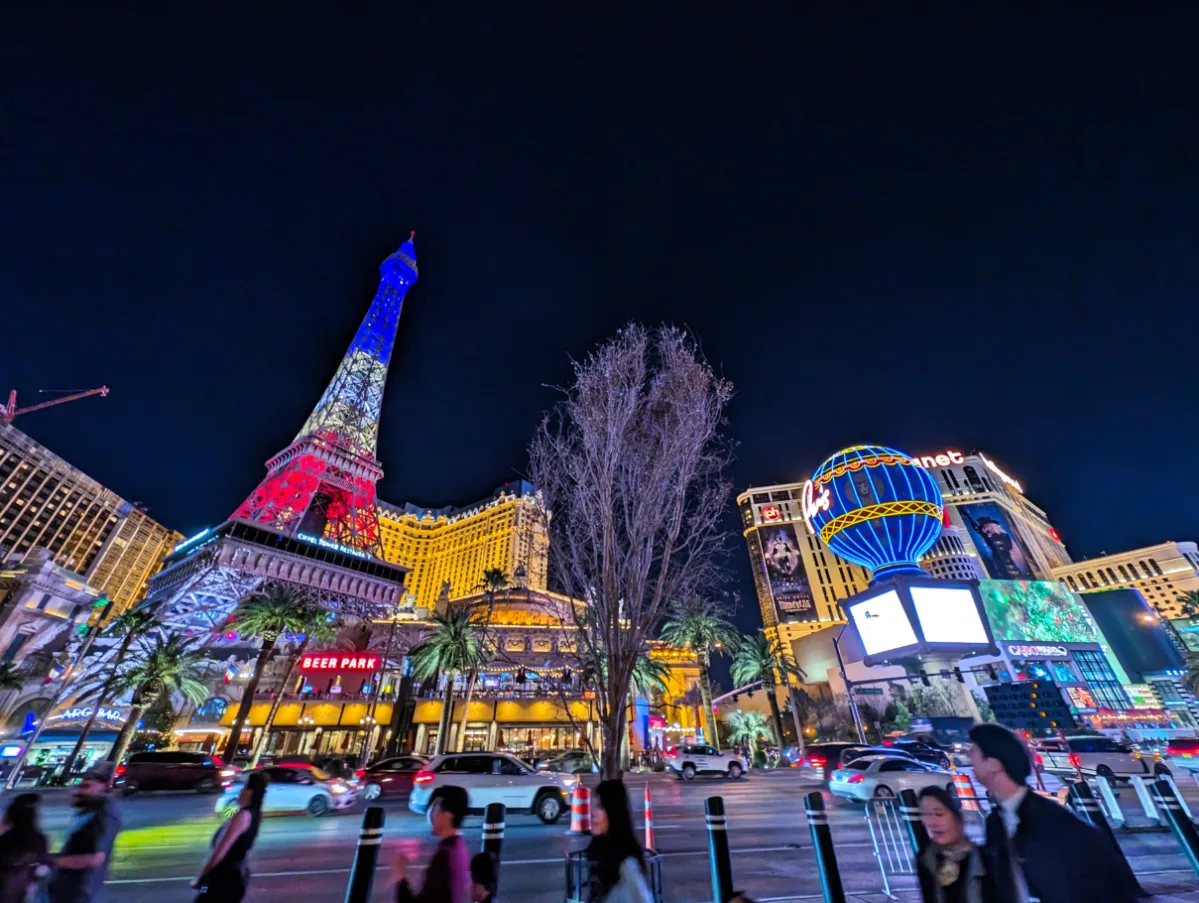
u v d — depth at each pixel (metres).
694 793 25.70
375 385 121.62
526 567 140.62
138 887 9.72
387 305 135.12
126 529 163.75
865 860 11.57
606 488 12.55
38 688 68.25
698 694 83.50
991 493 158.12
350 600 87.38
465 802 5.13
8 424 135.62
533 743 67.75
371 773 25.83
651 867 7.11
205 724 71.06
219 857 5.41
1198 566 148.25
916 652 63.31
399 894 4.75
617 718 11.03
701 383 13.80
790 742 86.75
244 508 91.00
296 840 14.12
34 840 5.41
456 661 56.56
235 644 76.44
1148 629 88.19
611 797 4.38
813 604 143.12
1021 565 144.75
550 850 12.73
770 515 162.25
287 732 69.94
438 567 184.25
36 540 137.12
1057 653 75.31
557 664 70.56
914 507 70.12
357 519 103.00
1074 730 51.06
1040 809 3.74
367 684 71.62
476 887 4.79
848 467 74.81
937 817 4.30
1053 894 3.44
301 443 103.19
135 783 28.53
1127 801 20.66
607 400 13.34
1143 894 3.45
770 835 14.34
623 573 12.17
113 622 64.88
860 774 18.89
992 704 57.19
